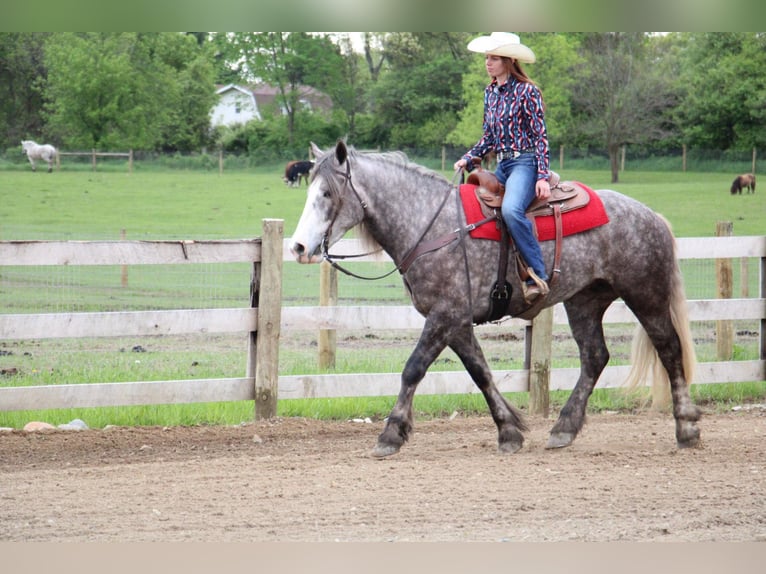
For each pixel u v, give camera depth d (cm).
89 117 7400
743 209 4175
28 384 1134
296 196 4862
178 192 4975
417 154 6216
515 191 805
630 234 851
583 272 840
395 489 721
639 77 5953
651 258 857
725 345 1292
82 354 1432
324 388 1024
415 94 7438
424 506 674
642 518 646
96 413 1040
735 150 6316
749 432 964
